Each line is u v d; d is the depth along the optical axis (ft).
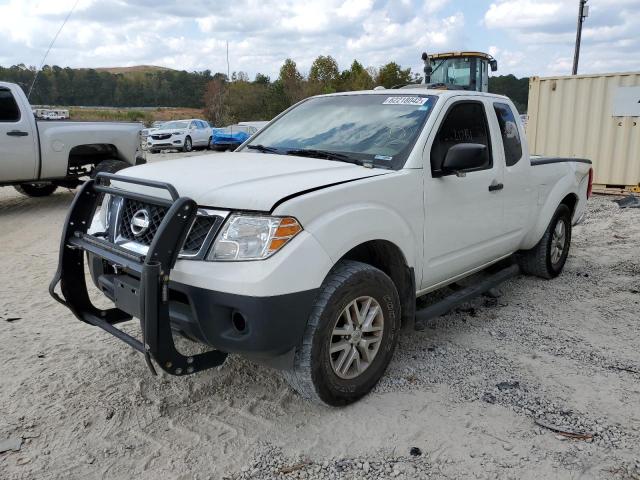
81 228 11.35
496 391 11.44
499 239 15.24
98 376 11.84
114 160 32.24
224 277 8.92
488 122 14.42
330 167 11.41
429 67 49.88
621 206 33.12
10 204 33.94
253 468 9.00
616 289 18.20
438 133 12.60
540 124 39.60
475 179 13.58
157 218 9.87
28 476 8.72
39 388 11.30
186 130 84.12
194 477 8.78
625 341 14.10
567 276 19.65
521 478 8.85
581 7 65.36
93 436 9.78
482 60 52.34
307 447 9.55
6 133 28.40
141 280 8.78
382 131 12.79
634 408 10.85
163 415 10.47
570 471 9.01
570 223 19.72
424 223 12.07
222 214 9.30
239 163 11.76
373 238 10.59
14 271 19.60
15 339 13.60
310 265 9.29
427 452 9.46
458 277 14.17
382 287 10.85
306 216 9.47
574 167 19.08
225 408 10.73
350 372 10.71
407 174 11.58
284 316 9.06
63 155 30.91
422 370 12.32
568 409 10.80
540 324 15.17
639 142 36.27
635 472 8.99
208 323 9.19
